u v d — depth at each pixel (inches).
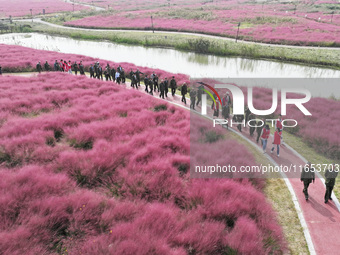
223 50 1865.2
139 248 225.6
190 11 3750.0
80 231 257.4
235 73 1398.9
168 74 1179.9
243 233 267.6
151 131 495.5
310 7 3868.1
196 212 295.1
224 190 336.5
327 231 316.8
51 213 264.1
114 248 226.2
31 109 578.6
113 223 264.1
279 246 282.5
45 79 887.1
